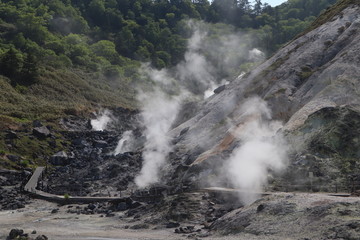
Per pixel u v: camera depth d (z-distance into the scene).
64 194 63.59
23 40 166.75
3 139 88.88
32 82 130.38
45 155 89.31
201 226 39.06
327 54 72.38
